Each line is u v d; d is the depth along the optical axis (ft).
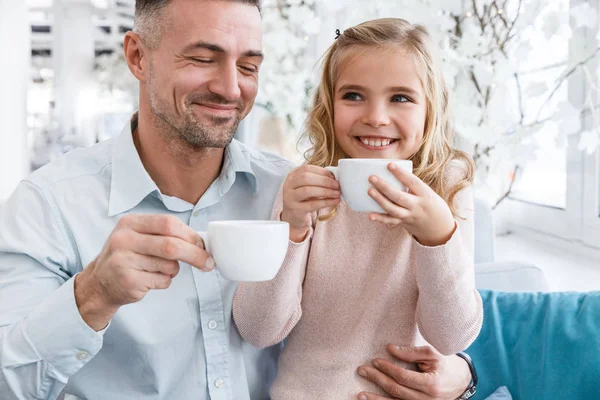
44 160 11.46
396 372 3.71
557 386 4.13
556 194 7.60
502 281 5.13
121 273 2.51
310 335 3.91
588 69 6.40
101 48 11.44
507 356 4.46
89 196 3.82
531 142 6.56
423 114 4.01
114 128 11.61
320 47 9.47
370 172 2.89
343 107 4.02
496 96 6.81
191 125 3.54
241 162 4.02
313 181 3.12
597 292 4.43
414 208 2.98
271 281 3.49
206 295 3.79
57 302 2.85
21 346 2.87
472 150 6.97
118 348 3.71
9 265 3.55
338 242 3.99
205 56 3.46
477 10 7.05
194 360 3.80
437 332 3.50
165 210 3.95
